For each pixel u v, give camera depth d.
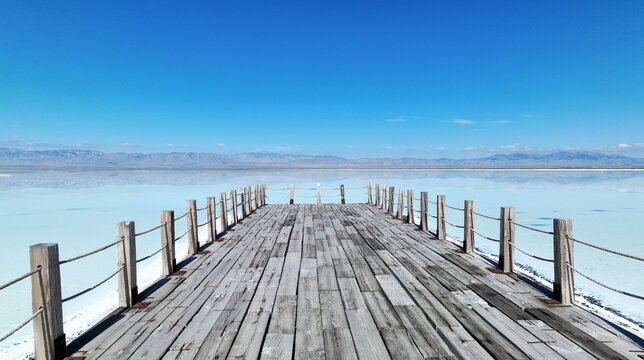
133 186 30.50
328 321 3.54
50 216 13.98
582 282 6.22
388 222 10.12
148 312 3.78
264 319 3.59
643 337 3.26
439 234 7.64
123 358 2.86
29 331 4.70
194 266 5.60
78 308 5.31
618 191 22.75
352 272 5.23
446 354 2.91
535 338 3.13
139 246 8.90
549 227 11.22
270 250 6.68
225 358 2.85
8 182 36.47
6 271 7.32
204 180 41.88
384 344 3.08
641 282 6.19
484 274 5.09
